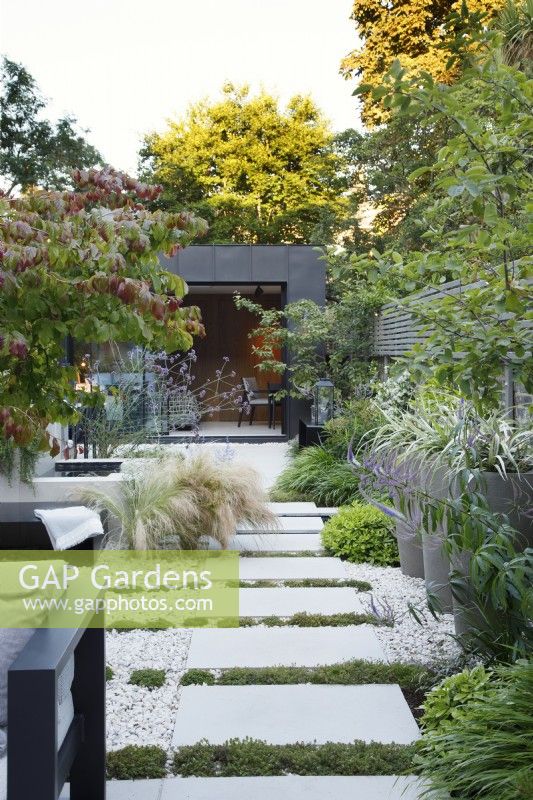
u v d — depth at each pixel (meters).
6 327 2.77
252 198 24.02
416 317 3.21
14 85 25.31
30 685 1.88
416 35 16.17
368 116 16.91
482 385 3.17
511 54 4.04
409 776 2.95
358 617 4.80
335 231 19.16
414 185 16.75
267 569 5.89
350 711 3.53
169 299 3.03
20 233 2.70
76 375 3.28
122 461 6.58
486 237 2.77
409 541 5.60
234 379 17.59
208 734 3.32
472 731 2.74
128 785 2.92
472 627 3.86
